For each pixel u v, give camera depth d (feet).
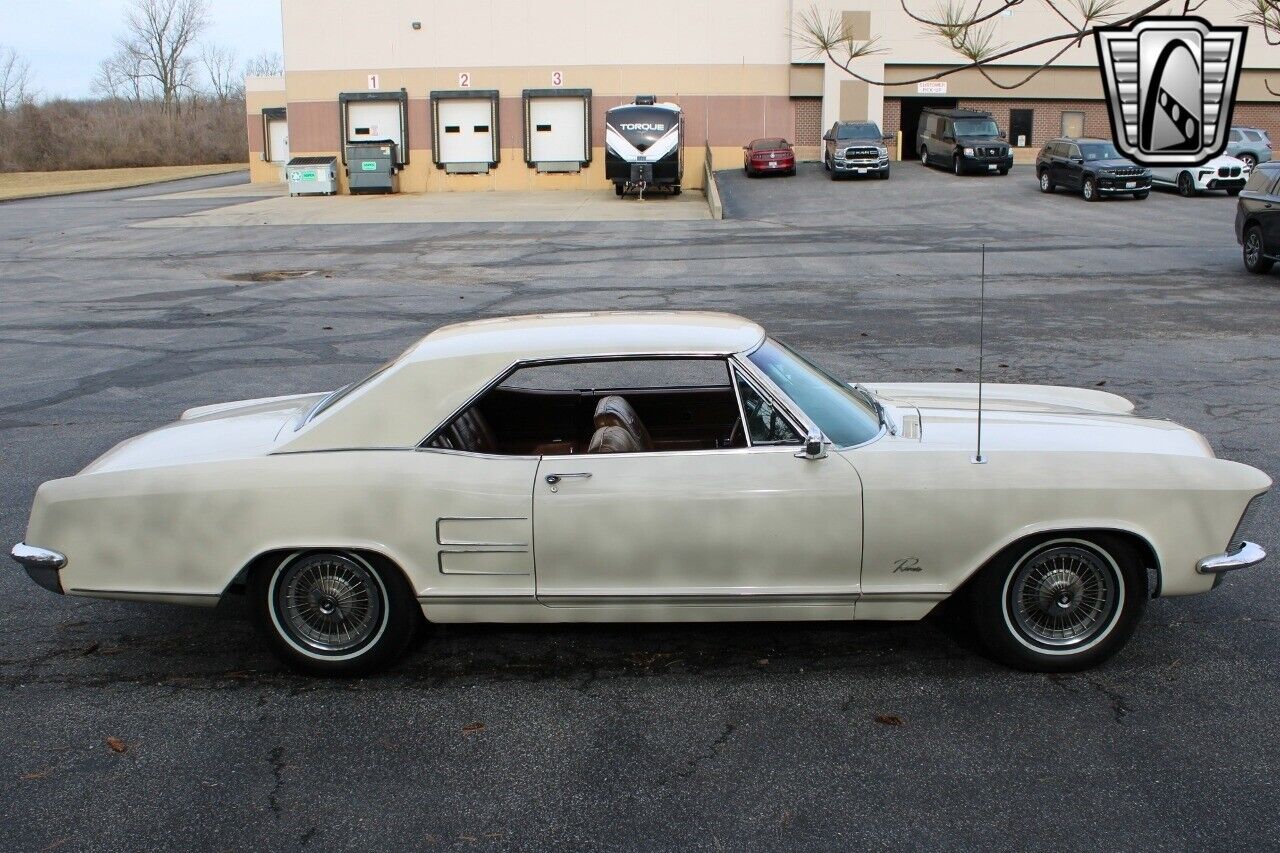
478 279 62.18
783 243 77.00
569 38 135.03
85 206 129.59
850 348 39.45
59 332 47.14
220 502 14.25
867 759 12.59
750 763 12.55
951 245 72.95
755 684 14.57
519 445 16.72
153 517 14.39
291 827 11.50
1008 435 14.88
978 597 14.47
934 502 13.93
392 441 14.46
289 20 136.46
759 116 137.08
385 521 14.19
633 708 13.98
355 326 47.01
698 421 16.99
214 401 33.27
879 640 15.87
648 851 10.93
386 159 133.18
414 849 11.07
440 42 135.44
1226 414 28.91
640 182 119.24
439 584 14.38
